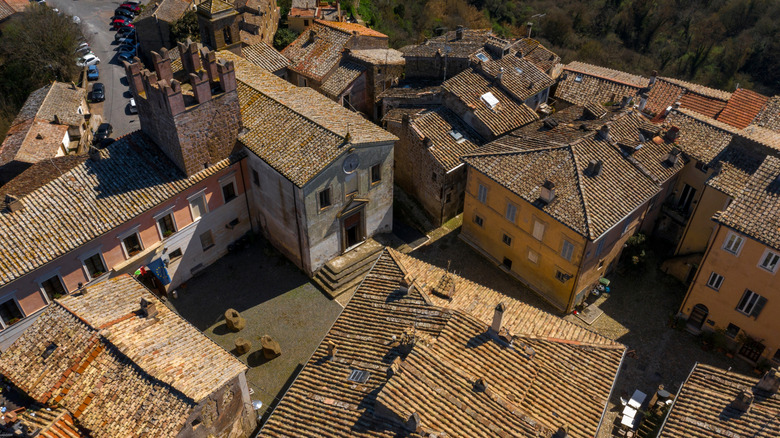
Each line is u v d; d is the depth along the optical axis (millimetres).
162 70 34594
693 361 35094
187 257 39625
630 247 39750
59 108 53875
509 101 45969
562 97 51594
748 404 24062
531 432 22594
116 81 64875
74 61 63938
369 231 42906
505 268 41625
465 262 42188
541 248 37438
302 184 34875
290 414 25000
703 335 35719
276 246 42812
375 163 39562
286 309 38500
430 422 22438
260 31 56938
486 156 39688
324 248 40031
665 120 42125
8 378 27516
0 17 65562
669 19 85438
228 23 47188
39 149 48312
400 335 27297
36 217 32656
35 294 32219
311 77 52594
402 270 31000
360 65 52688
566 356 26859
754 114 45375
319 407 24797
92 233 33094
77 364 27188
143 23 64250
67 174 35062
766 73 77125
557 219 34469
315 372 26828
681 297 39250
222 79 35844
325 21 61312
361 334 28156
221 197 39781
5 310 31453
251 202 42219
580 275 35906
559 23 83625
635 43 85688
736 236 31906
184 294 39531
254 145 38250
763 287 31906
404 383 23422
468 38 54844
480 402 23359
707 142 39094
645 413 31172
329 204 38281
